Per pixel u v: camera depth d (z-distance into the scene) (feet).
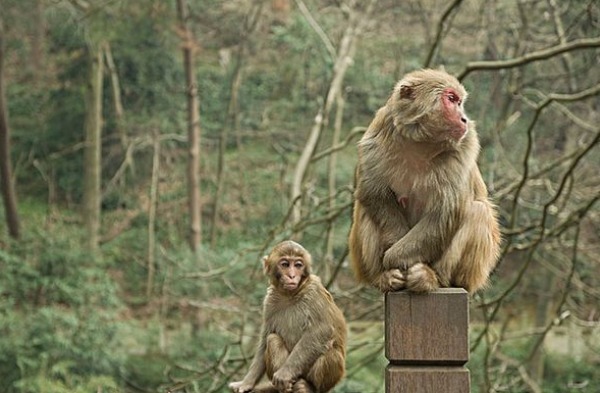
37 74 107.65
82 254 73.31
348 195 47.73
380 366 55.06
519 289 71.26
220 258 70.23
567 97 31.40
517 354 68.39
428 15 85.66
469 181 16.99
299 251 18.06
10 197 82.28
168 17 92.53
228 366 40.88
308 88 97.09
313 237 59.11
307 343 17.62
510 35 70.49
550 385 68.13
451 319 14.88
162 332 71.87
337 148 37.58
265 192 94.43
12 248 73.97
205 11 102.53
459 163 16.76
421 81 16.53
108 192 93.50
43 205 99.19
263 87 100.99
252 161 97.81
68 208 98.84
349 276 59.82
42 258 71.46
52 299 69.51
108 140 98.48
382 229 17.28
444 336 14.85
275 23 101.86
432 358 14.84
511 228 34.65
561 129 70.90
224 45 103.81
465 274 17.04
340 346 18.03
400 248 16.69
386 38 89.51
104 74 98.73
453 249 16.81
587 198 51.42
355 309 44.73
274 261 18.04
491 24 69.46
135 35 93.56
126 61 97.71
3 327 63.57
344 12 70.79
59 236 79.71
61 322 64.28
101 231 94.02
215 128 100.73
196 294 69.56
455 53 78.74
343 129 91.66
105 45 92.12
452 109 16.19
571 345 71.15
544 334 38.70
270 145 95.61
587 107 66.39
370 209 17.37
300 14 89.92
